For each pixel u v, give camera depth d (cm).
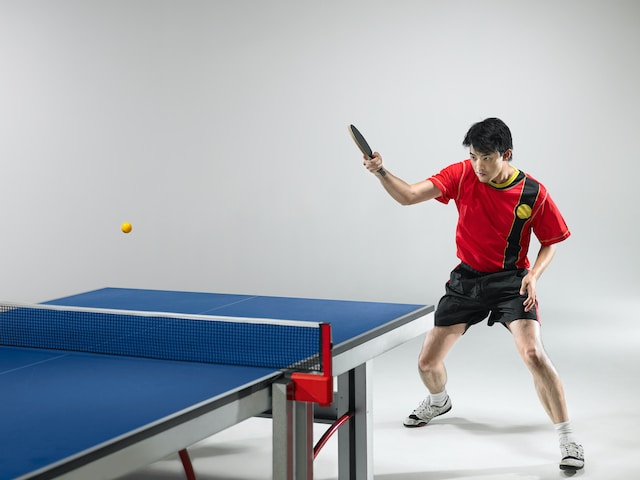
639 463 342
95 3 780
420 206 729
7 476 158
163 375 232
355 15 732
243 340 270
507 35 703
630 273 703
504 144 330
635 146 692
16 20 795
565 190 706
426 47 719
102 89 785
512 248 351
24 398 212
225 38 760
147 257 790
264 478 329
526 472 335
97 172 792
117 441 177
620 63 687
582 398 439
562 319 640
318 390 227
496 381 480
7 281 805
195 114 771
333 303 338
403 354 547
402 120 729
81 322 303
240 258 773
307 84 746
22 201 805
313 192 752
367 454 315
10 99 800
